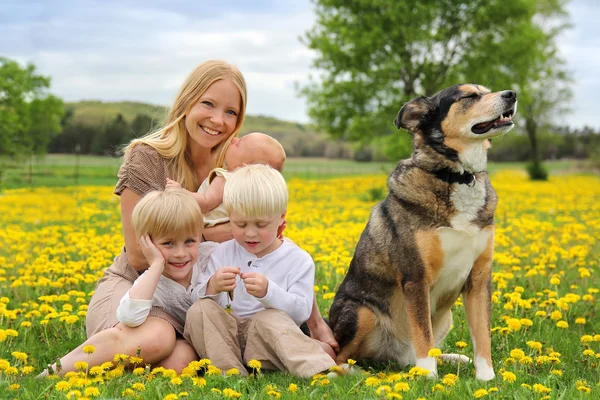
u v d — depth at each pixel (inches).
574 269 305.4
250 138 180.2
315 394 136.2
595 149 2161.7
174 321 164.1
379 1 968.3
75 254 338.3
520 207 684.7
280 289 159.0
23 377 145.7
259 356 158.2
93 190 1034.7
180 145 180.9
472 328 167.0
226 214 173.8
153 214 156.4
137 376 145.5
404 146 931.3
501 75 1017.5
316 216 552.4
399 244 168.6
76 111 2618.1
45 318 189.5
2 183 1219.2
